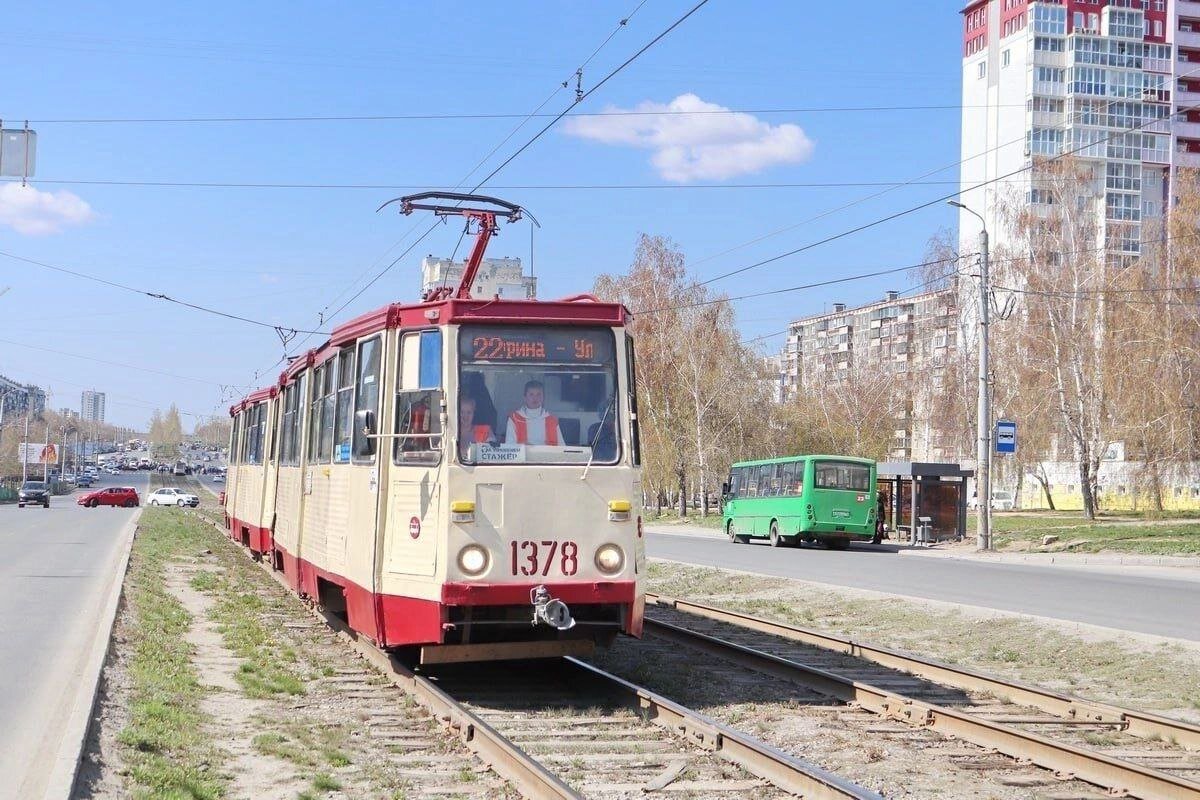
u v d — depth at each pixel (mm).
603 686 11508
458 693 11562
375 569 11633
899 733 9984
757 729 10062
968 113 101312
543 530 11062
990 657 15328
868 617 19641
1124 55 96312
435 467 11086
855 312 133625
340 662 13227
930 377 58656
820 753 9242
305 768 8352
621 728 9922
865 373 81812
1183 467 42750
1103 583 25812
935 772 8688
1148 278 45688
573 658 13594
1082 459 50656
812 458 38375
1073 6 95938
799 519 38625
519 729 9883
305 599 18031
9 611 17516
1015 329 51406
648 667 13195
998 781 8422
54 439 168000
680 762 8719
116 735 8742
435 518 11008
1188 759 9383
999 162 97750
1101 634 15797
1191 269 45250
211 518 55312
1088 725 10648
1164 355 43031
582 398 11477
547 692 11633
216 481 158750
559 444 11297
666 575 28531
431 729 9781
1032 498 80312
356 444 12680
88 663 11664
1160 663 14102
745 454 59969
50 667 12391
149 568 24266
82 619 16578
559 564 11062
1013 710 11328
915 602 19953
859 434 73688
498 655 11414
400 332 11836
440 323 11344
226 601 18922
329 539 13930
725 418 59906
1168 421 42562
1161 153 97250
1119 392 44562
